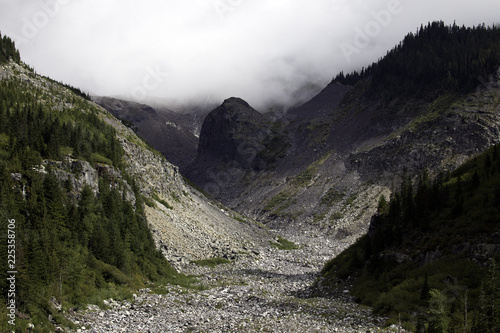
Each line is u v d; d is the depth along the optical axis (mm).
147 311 54844
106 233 69125
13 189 60812
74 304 50281
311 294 72188
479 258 50031
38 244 50188
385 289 57812
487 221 55312
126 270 69188
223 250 121188
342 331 44375
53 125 84500
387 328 43844
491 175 65500
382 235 70438
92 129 116188
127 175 106812
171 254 98438
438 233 60344
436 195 67250
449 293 45344
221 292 73312
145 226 89500
